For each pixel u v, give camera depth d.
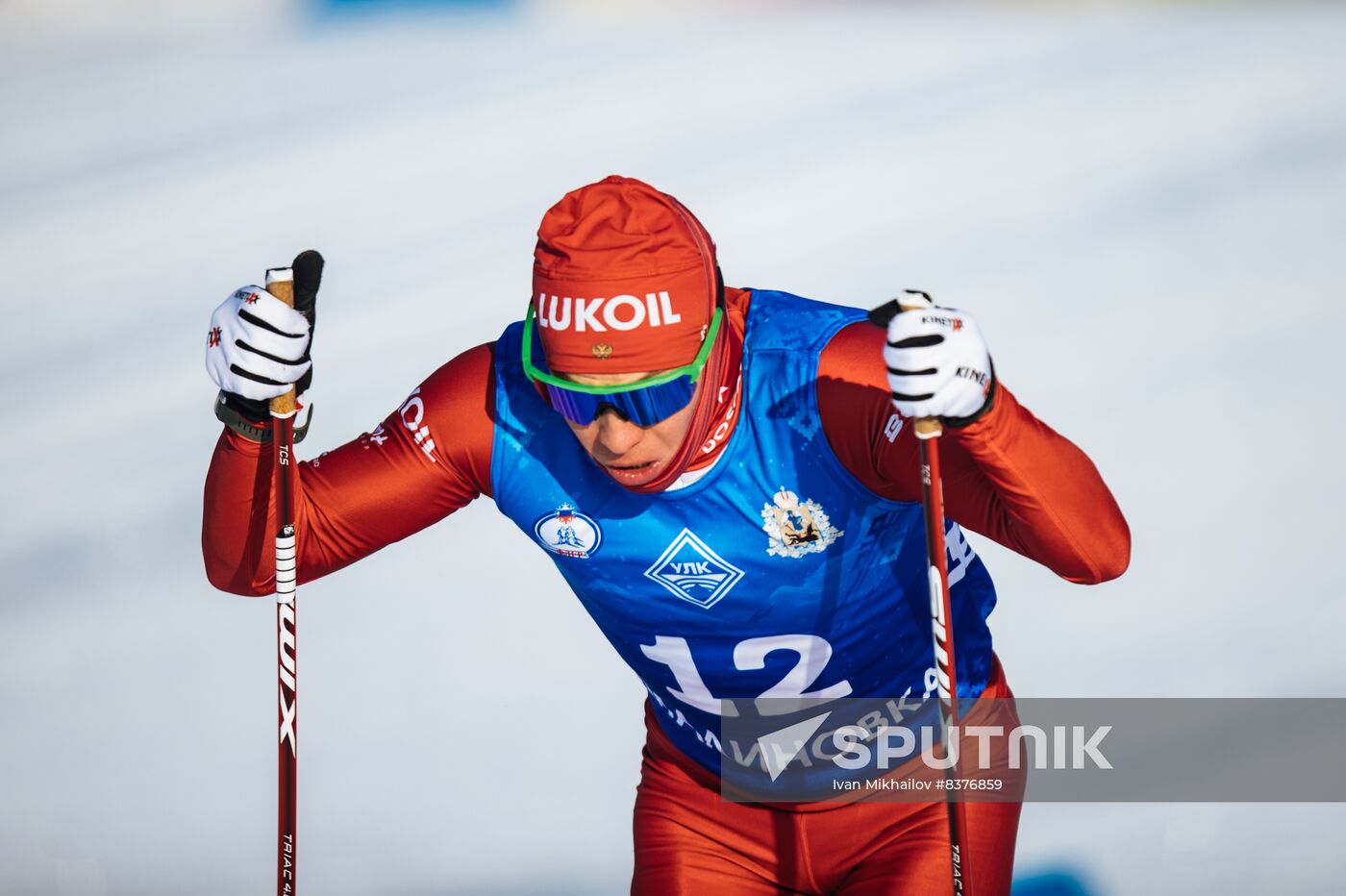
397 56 46.53
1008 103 36.31
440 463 8.22
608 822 12.12
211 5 52.97
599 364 7.01
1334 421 18.34
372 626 15.23
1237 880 10.82
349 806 12.42
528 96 40.72
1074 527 7.23
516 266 26.62
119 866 11.73
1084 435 18.31
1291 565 15.11
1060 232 26.62
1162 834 11.38
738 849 8.96
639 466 7.31
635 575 8.05
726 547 7.81
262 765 13.11
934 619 7.41
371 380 21.36
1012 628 14.18
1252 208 27.16
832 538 7.77
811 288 24.64
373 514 8.32
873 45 43.75
